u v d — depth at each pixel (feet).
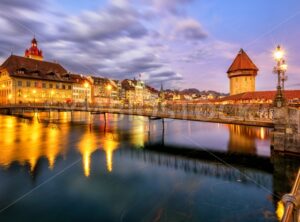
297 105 83.15
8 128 106.52
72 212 28.02
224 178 40.16
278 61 48.96
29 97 234.38
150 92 502.38
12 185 36.50
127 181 38.60
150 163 50.44
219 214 26.76
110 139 81.15
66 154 57.41
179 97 499.92
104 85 349.20
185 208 28.63
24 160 50.96
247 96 129.08
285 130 46.42
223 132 102.78
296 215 8.36
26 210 28.58
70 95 280.92
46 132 95.71
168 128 120.88
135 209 28.60
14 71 226.58
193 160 53.16
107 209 28.53
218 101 143.33
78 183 37.50
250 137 85.71
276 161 46.65
